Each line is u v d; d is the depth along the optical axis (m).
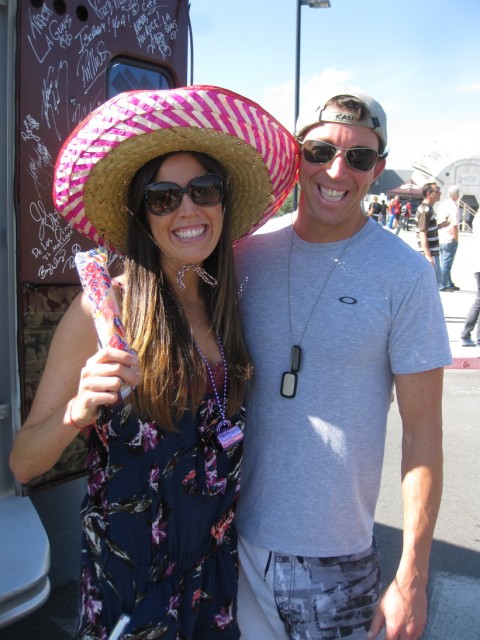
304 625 1.63
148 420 1.41
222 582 1.60
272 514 1.64
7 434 2.15
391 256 1.61
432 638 2.68
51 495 2.55
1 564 1.77
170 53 2.62
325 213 1.64
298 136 1.75
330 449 1.60
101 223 1.74
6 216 2.09
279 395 1.64
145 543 1.43
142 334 1.43
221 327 1.60
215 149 1.59
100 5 2.26
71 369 1.42
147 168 1.53
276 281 1.70
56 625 2.54
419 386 1.60
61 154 1.57
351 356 1.59
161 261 1.57
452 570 3.18
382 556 3.29
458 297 11.57
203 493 1.49
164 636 1.42
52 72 2.12
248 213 1.91
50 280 2.20
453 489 4.09
